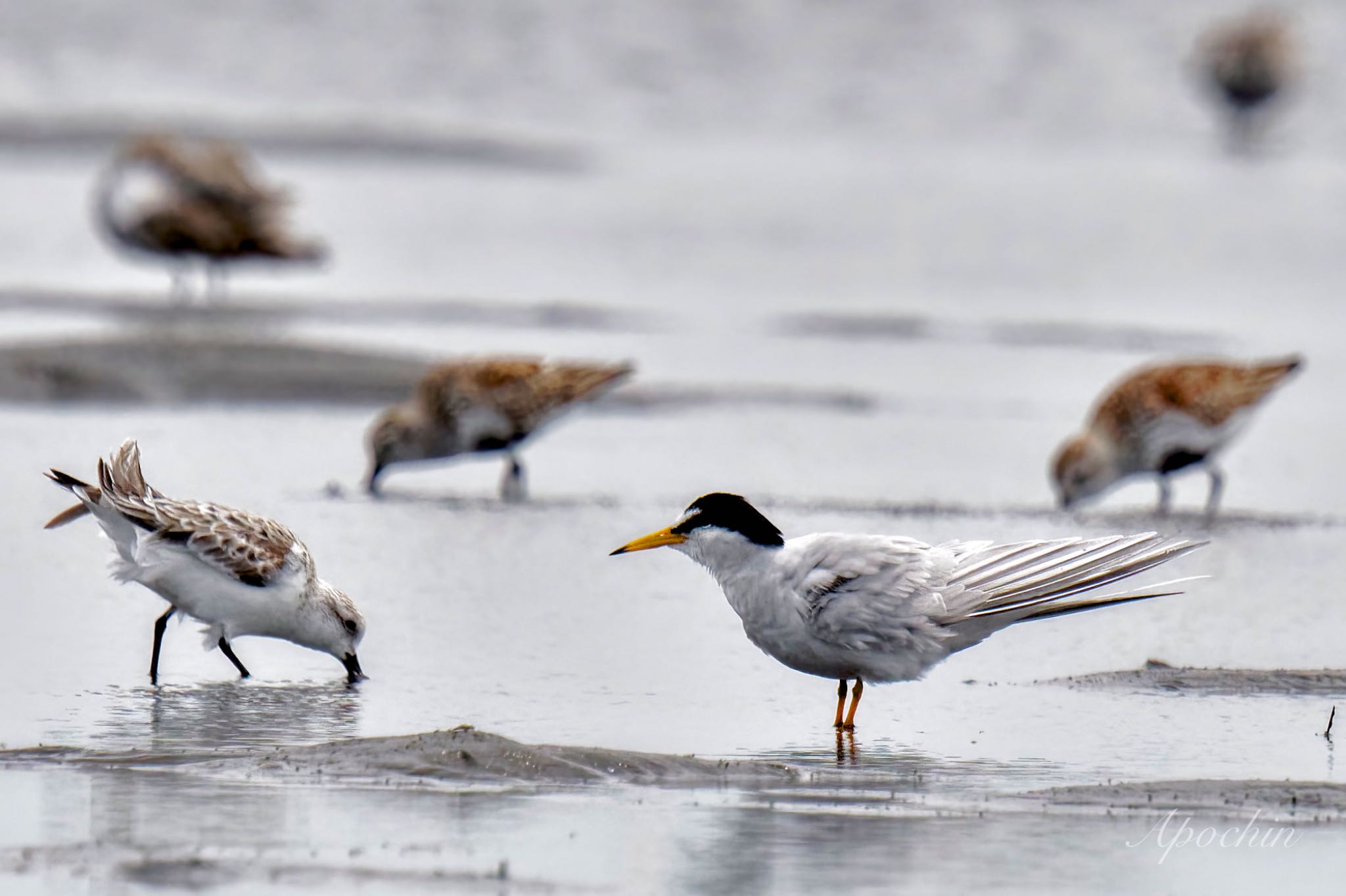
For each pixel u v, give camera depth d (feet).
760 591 30.89
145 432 63.10
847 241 134.41
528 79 204.85
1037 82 218.79
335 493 54.49
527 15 223.92
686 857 23.39
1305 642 37.81
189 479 55.11
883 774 27.84
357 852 23.21
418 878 22.25
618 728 30.66
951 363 88.99
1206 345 97.55
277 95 191.83
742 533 31.14
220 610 33.27
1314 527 52.65
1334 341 100.32
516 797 25.91
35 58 195.21
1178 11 248.11
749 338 94.48
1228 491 60.59
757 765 27.96
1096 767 28.45
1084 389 82.79
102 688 32.76
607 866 22.90
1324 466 65.72
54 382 69.77
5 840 23.52
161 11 215.92
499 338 89.45
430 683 33.65
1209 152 201.77
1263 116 210.38
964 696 33.32
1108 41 234.99
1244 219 151.23
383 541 46.93
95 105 180.34
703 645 37.09
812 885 22.38
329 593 33.96
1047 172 177.27
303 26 215.10
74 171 148.05
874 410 75.56
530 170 163.63
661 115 197.26
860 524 50.26
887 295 112.37
